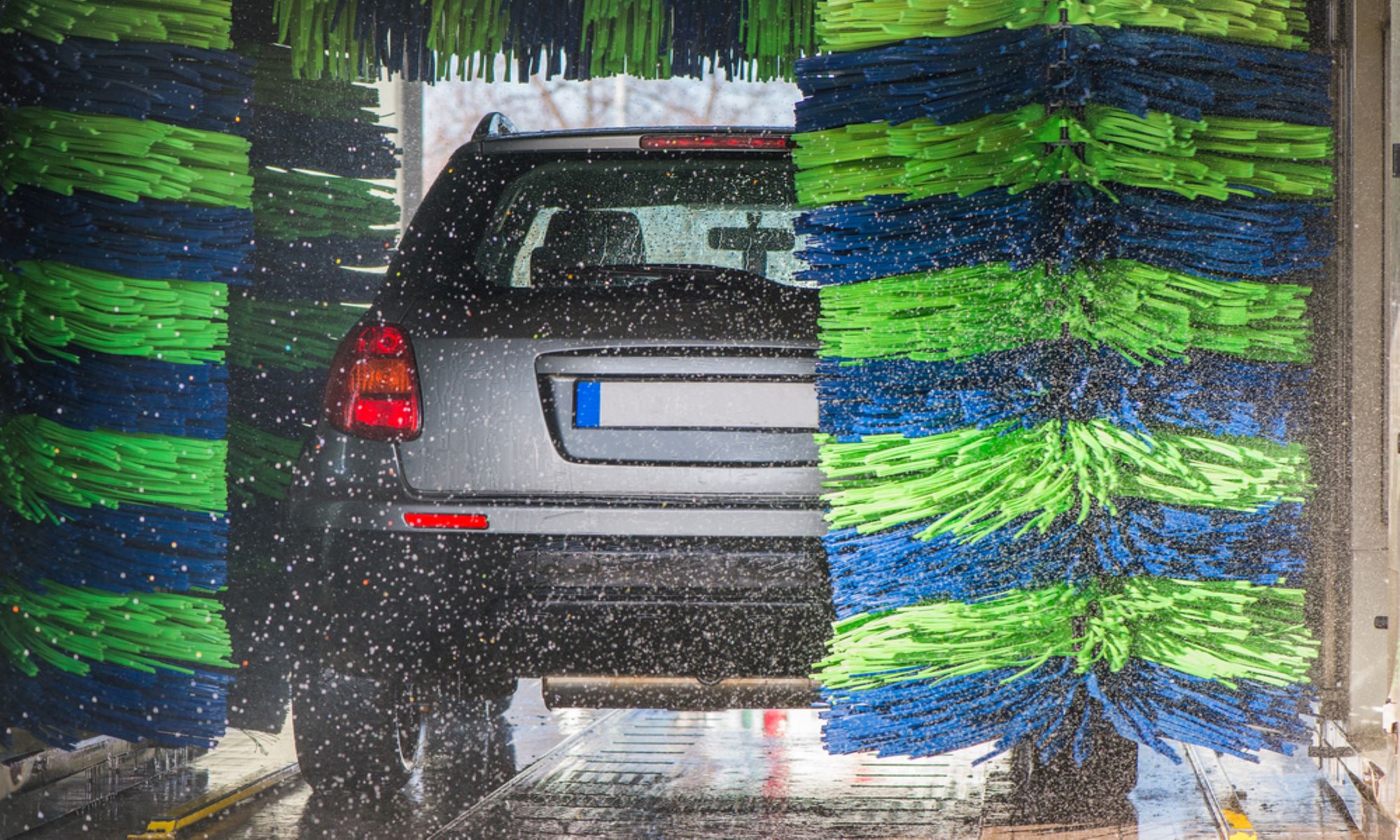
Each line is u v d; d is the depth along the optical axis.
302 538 7.27
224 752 9.20
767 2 7.99
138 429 7.36
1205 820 7.12
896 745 6.44
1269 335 6.35
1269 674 6.26
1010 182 6.25
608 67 8.31
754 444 7.05
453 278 7.45
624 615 6.91
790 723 10.31
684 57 8.29
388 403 7.22
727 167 7.82
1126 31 6.21
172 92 7.42
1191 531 6.27
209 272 7.52
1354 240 7.07
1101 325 6.29
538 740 9.68
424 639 7.05
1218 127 6.29
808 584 6.90
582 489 7.06
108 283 7.27
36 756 7.49
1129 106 6.12
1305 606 7.27
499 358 7.19
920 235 6.33
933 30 6.30
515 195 7.86
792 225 8.07
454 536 7.03
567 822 7.47
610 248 8.02
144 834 7.19
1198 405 6.34
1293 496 6.41
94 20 7.32
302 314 9.77
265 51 9.83
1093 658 6.34
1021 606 6.30
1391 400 7.05
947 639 6.36
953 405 6.38
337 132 10.26
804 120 6.39
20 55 7.24
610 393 7.11
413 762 8.23
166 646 7.35
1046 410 6.36
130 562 7.32
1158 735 6.36
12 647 7.38
